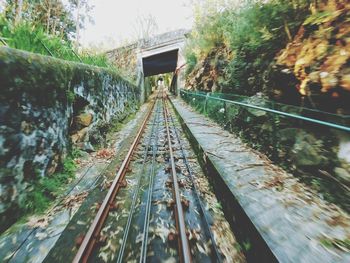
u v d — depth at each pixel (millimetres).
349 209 2793
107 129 9281
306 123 3803
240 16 6914
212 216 3748
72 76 6090
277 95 4938
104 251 2988
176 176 5090
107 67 12828
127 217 3744
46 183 4234
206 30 11992
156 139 9219
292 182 3699
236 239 3193
